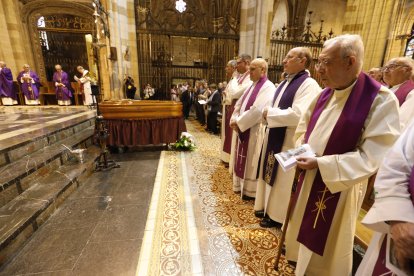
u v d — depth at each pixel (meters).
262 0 8.77
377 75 3.43
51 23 10.11
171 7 13.34
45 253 1.93
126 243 2.08
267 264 1.88
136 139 4.90
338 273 1.49
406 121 2.04
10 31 9.09
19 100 9.33
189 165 4.23
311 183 1.56
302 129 1.75
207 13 14.00
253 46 9.32
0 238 1.81
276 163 2.22
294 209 1.74
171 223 2.41
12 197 2.44
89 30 10.27
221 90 7.44
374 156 1.23
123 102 5.00
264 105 2.65
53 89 10.05
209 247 2.06
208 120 7.58
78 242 2.08
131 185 3.32
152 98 9.61
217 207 2.76
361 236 1.82
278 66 10.25
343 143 1.35
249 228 2.36
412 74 2.28
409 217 0.71
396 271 0.77
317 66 1.42
